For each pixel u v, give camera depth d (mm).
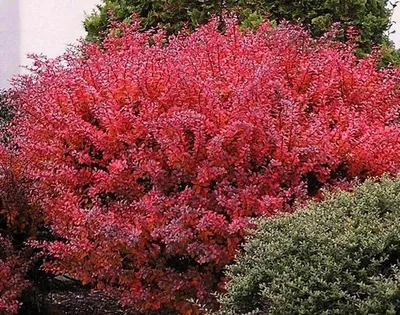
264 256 3281
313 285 3006
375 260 3002
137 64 4438
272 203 3830
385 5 7199
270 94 4266
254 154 4168
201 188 4105
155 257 4203
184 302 4164
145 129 4199
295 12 6543
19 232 4934
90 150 4527
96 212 4023
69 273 4379
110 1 7277
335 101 4637
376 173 4227
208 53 4566
